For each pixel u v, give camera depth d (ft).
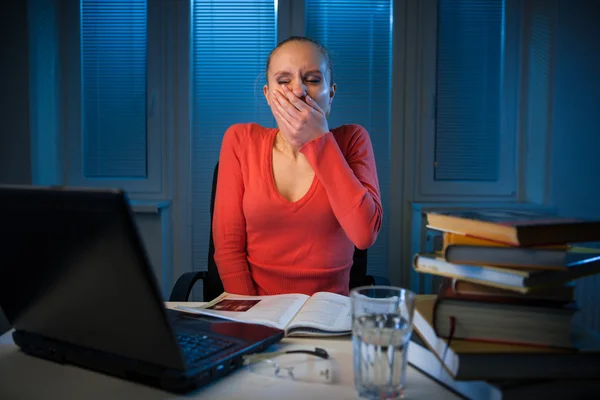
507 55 8.33
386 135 8.45
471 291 2.30
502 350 2.08
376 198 4.64
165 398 2.17
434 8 8.21
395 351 2.11
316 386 2.28
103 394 2.20
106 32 8.29
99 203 1.84
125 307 2.07
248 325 2.91
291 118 4.39
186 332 2.73
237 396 2.18
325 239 4.68
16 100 7.60
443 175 8.53
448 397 2.17
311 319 3.04
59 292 2.25
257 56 8.35
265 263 4.76
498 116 8.46
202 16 8.31
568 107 8.02
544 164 8.14
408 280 8.61
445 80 8.37
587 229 2.28
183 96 8.37
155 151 8.44
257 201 4.64
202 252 8.60
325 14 8.29
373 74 8.36
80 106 8.36
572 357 2.07
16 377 2.39
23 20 7.50
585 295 7.73
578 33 7.89
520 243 2.12
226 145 5.07
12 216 2.11
